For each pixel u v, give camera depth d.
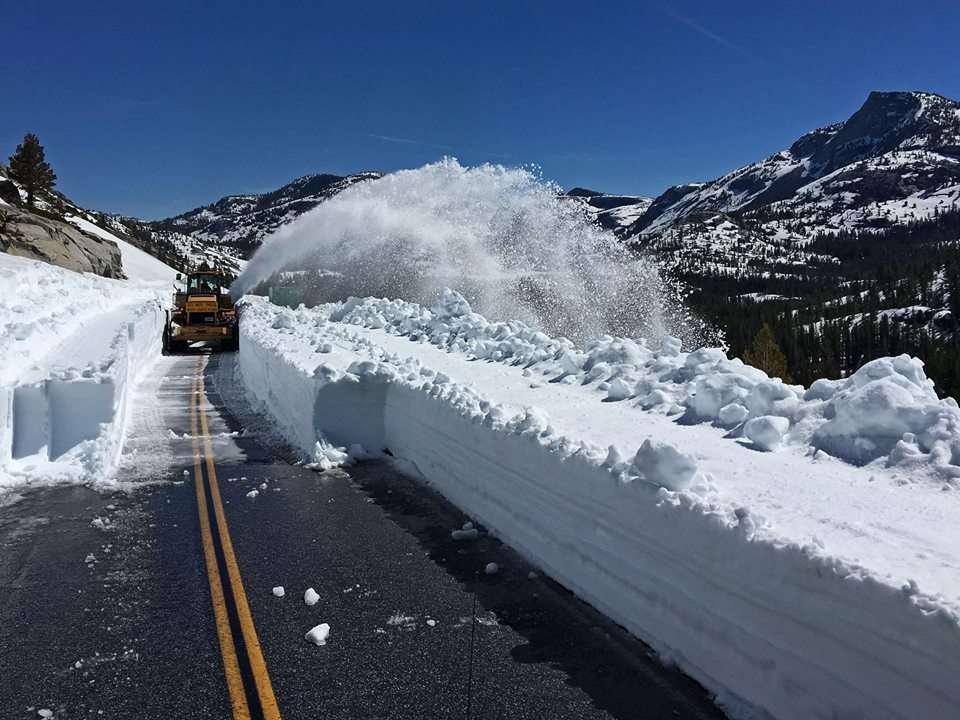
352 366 10.32
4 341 11.41
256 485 8.80
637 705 4.09
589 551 5.48
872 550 3.80
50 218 66.75
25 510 7.81
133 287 44.38
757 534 3.95
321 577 6.01
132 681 4.41
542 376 10.13
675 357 9.20
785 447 5.96
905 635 3.09
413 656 4.70
